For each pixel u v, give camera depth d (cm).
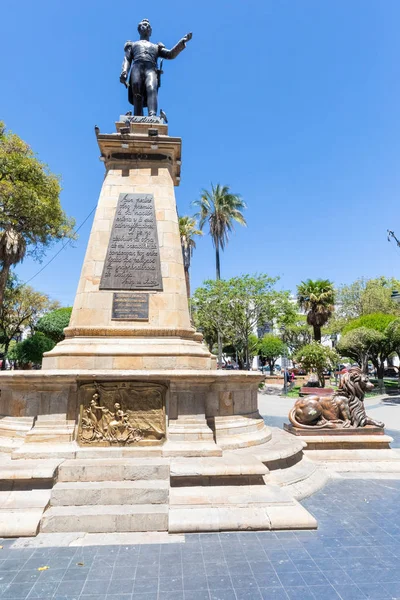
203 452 611
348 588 372
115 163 879
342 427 838
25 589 369
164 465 564
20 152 2095
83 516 491
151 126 917
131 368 700
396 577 391
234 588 371
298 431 832
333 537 477
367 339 2708
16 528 473
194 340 825
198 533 485
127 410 635
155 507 515
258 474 558
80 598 356
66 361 698
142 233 821
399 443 1049
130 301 775
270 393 2862
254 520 495
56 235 2391
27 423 658
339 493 642
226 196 3641
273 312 2995
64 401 634
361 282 4188
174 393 647
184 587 372
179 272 816
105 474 555
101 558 426
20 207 2058
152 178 873
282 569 405
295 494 609
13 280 3059
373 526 510
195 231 3512
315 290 3303
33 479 530
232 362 5831
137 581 382
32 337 2519
